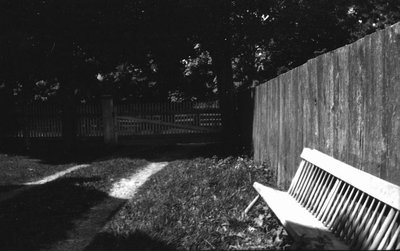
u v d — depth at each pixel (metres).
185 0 14.68
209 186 7.84
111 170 11.33
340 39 19.25
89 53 16.09
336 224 4.09
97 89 20.06
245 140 13.66
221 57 17.77
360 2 17.86
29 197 8.28
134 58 16.78
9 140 18.42
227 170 8.91
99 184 9.54
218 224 5.56
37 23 14.91
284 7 16.77
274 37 17.14
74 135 17.03
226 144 16.34
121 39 15.55
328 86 5.42
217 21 15.88
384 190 3.47
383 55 3.91
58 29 15.05
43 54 15.62
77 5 14.45
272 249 4.25
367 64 4.25
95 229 6.30
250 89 12.44
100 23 15.08
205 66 22.75
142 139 18.75
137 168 12.04
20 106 18.36
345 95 4.85
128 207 7.05
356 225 3.80
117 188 9.33
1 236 5.87
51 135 18.48
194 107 18.73
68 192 8.62
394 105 3.71
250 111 12.48
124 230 5.68
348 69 4.75
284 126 7.84
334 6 17.14
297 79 6.93
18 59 15.21
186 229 5.41
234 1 16.19
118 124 18.73
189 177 8.78
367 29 19.39
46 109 18.42
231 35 16.98
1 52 14.30
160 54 16.59
